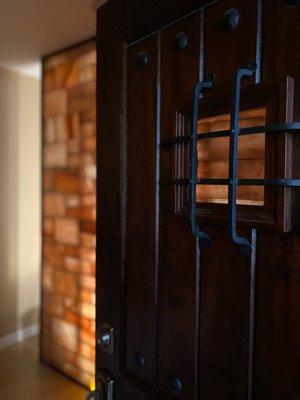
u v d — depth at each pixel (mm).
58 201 2086
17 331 2475
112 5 833
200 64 630
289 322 518
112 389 817
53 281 2127
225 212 582
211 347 621
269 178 516
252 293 561
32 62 2229
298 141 493
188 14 654
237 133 521
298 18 502
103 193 862
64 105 2021
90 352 1915
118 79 807
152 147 720
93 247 1906
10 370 2086
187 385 660
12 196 2418
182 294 669
